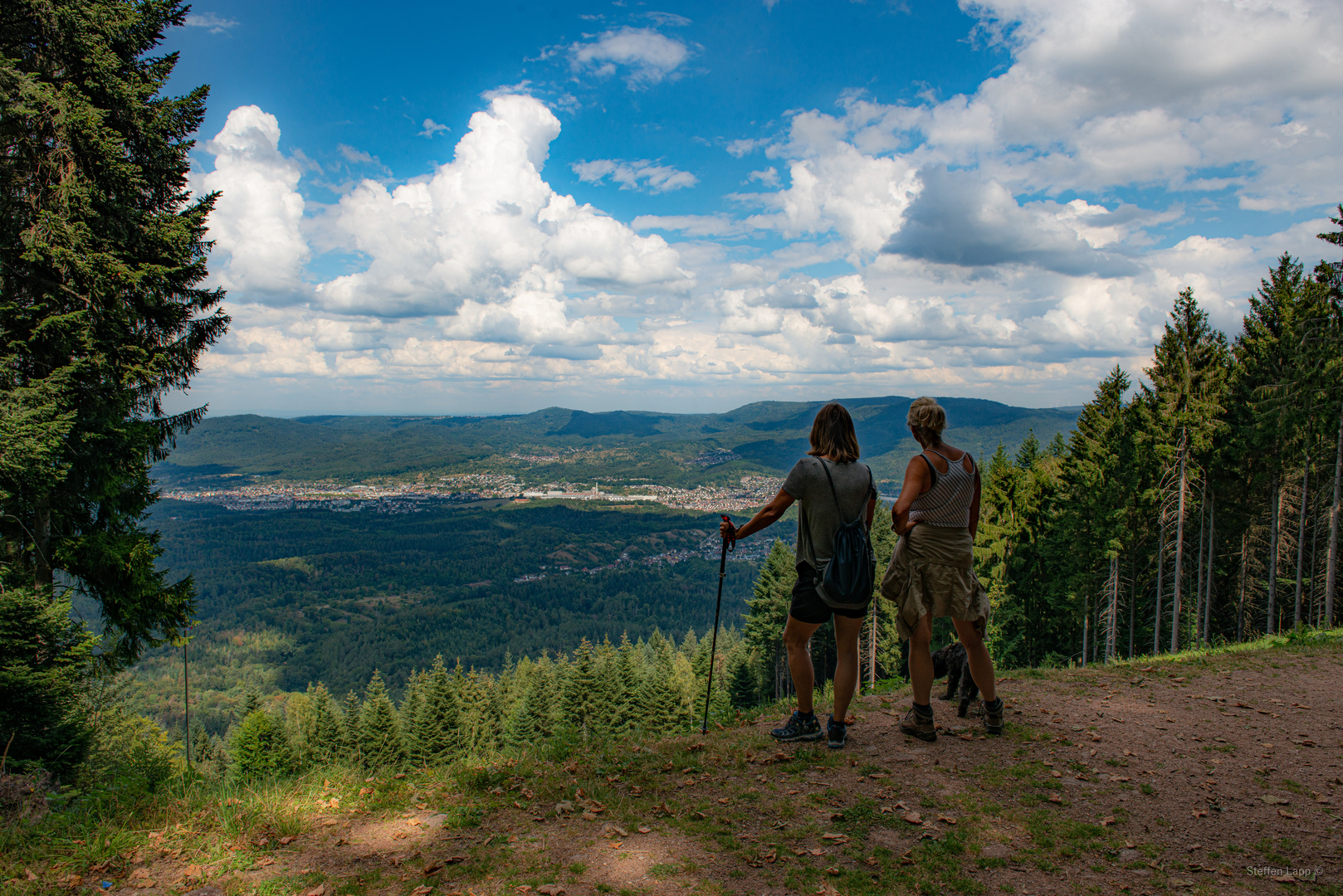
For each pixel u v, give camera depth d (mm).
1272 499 20938
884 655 27391
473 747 34375
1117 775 3674
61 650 8586
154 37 10508
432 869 2723
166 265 10258
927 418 4090
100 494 9695
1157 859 2783
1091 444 26000
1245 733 4473
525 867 2752
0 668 7680
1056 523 23750
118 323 9461
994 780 3613
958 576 4105
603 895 2516
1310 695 5488
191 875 2719
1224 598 25578
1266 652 7504
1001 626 24766
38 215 9039
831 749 4102
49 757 7520
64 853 2912
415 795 3656
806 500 3934
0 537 8984
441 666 39781
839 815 3193
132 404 9938
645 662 53375
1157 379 22266
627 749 4422
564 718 30875
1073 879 2633
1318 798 3383
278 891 2574
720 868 2738
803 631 4125
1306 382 17531
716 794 3551
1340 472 17219
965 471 4113
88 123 9000
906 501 4020
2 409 7863
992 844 2920
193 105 10602
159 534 10375
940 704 5133
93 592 9836
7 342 8625
